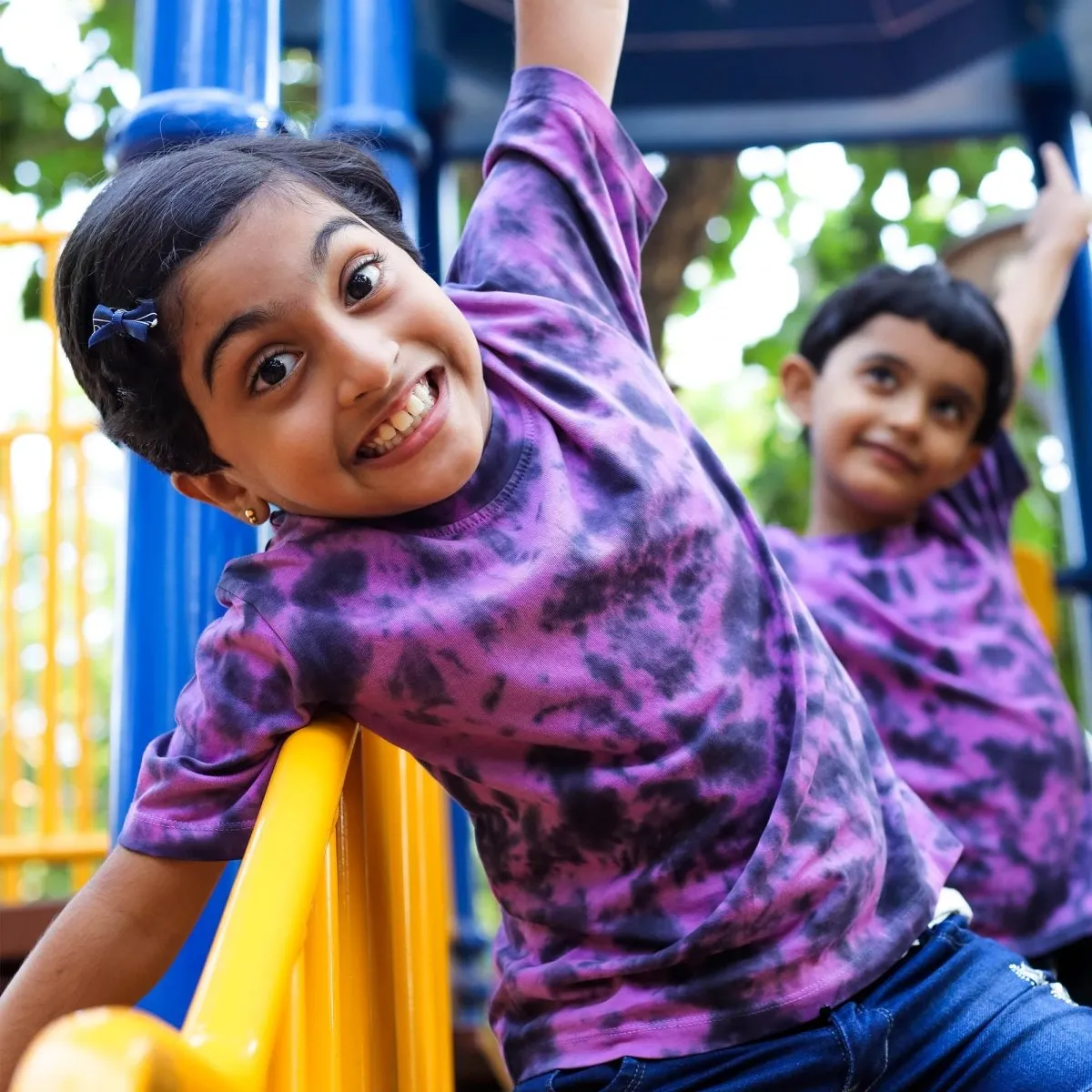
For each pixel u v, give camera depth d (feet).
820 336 7.04
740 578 4.32
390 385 3.69
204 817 3.81
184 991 4.53
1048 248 7.98
